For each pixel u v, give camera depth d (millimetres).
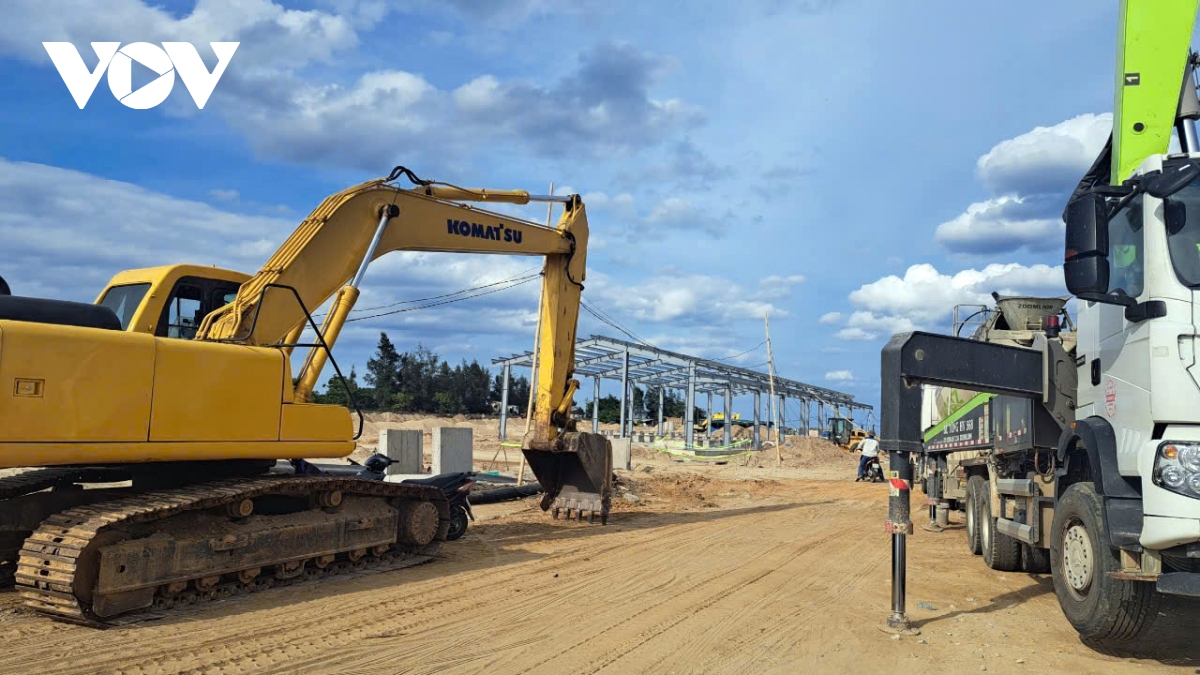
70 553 6664
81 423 7016
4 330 6660
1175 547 5742
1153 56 7414
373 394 60125
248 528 8086
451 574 9359
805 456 43375
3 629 6648
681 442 50188
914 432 7391
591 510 14008
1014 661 6410
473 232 12414
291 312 9562
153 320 9023
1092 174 8008
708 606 8094
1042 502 8648
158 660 5934
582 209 14461
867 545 12672
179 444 7680
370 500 9711
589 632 7012
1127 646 6469
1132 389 6188
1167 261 5965
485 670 5934
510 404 69750
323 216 10203
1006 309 12602
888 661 6398
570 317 14344
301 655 6152
